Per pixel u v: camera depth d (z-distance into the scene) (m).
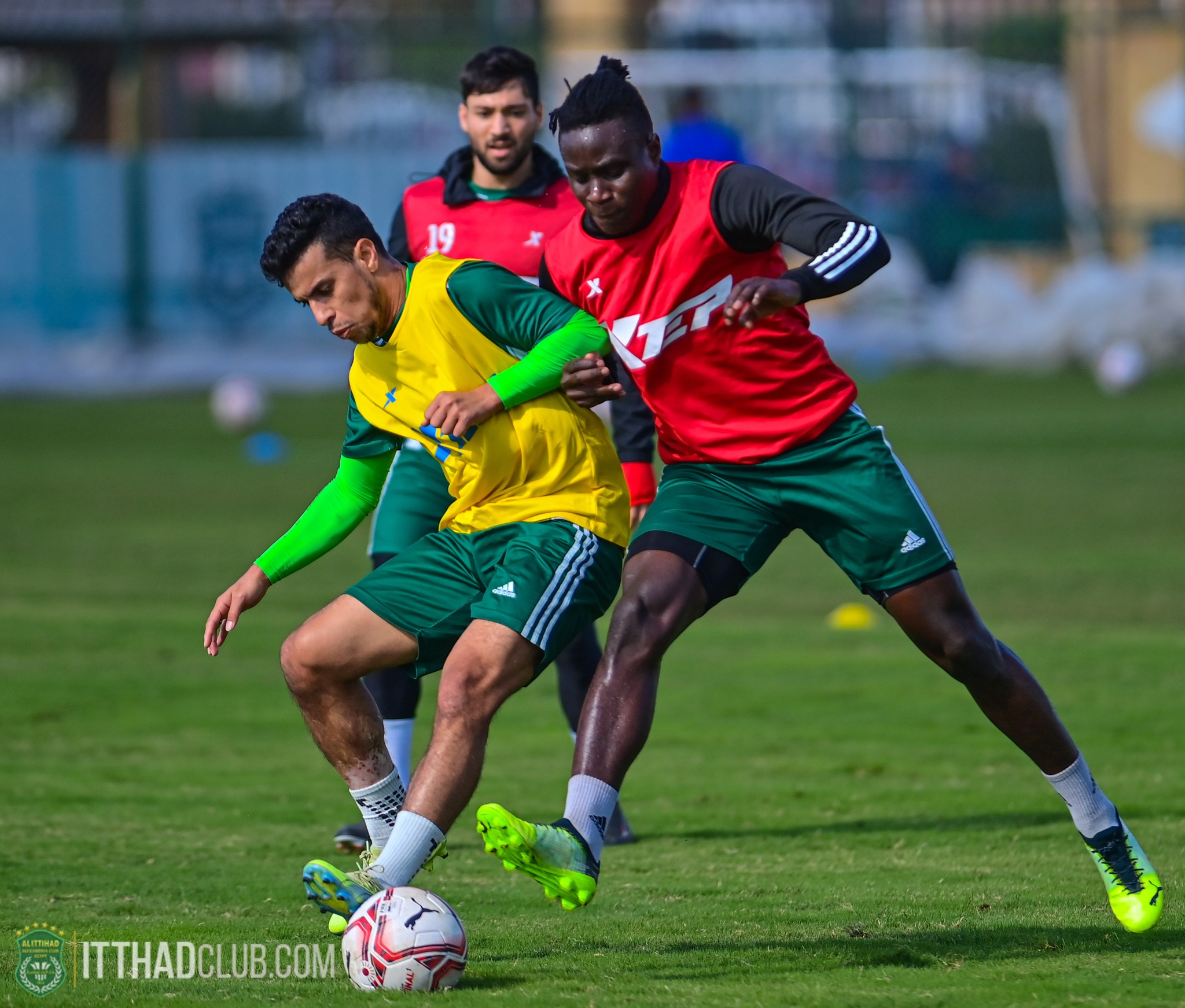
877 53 89.88
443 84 89.12
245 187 81.06
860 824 18.67
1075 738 22.33
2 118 94.12
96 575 35.69
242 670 27.28
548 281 14.70
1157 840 17.42
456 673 13.06
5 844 17.61
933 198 90.81
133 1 82.06
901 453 56.03
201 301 82.06
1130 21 90.81
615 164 13.66
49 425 66.81
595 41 87.75
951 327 89.00
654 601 13.77
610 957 13.38
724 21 91.50
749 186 13.90
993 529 41.09
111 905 15.29
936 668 27.25
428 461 18.67
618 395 13.75
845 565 14.51
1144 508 44.06
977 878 16.19
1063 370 85.56
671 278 14.08
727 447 14.42
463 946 12.52
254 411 65.69
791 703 24.98
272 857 17.23
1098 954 13.30
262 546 39.28
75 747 22.38
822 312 89.31
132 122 81.75
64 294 80.56
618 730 13.27
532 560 13.41
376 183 79.75
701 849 17.69
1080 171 92.38
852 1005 11.73
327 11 86.88
